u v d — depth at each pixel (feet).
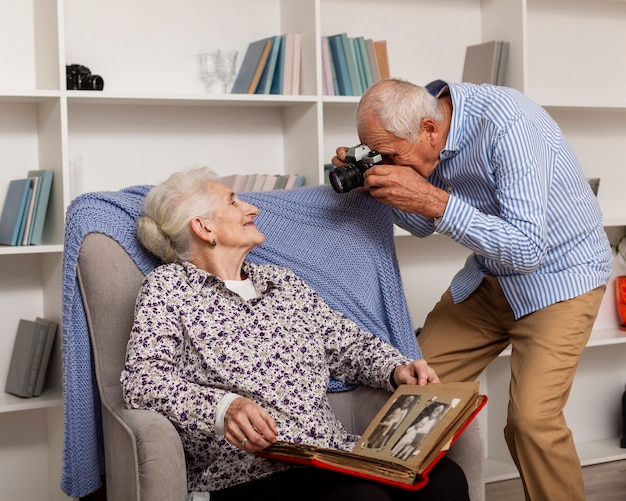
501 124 6.84
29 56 9.54
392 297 7.27
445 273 11.52
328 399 6.64
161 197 6.28
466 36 11.45
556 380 7.34
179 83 10.16
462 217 6.75
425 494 5.41
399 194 6.74
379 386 6.44
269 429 5.22
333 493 5.26
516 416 7.31
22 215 9.05
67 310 6.36
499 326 8.07
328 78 10.07
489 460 11.37
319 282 6.99
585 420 12.20
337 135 10.93
